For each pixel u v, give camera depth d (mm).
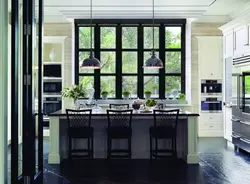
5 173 3377
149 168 5121
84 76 8688
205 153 6293
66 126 5953
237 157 5914
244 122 6023
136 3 7129
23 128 3674
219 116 8461
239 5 7293
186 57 8602
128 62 8695
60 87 8492
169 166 5250
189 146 5457
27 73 3662
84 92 6578
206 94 8484
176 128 5539
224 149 6703
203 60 8516
